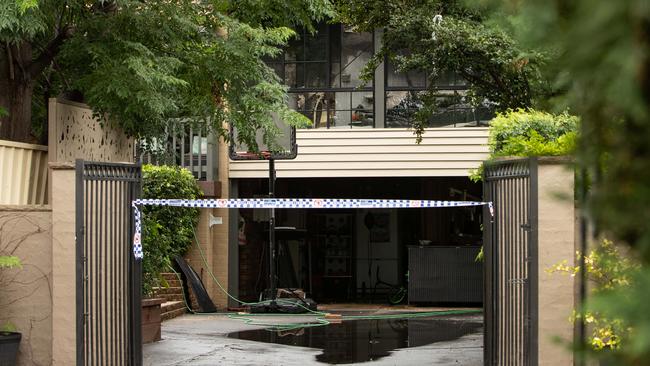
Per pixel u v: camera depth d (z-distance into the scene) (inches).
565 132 416.5
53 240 369.4
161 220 761.6
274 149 550.0
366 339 577.9
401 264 1027.3
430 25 578.2
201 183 829.8
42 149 449.1
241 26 514.3
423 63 598.9
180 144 856.3
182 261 777.6
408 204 410.3
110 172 372.2
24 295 375.6
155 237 566.3
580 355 94.7
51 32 491.5
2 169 419.2
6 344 362.0
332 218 1032.8
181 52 516.7
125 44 459.2
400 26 594.2
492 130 435.2
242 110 534.3
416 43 601.9
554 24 90.0
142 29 478.9
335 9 647.8
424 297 880.3
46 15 442.3
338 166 857.5
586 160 94.5
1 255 372.5
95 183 376.5
